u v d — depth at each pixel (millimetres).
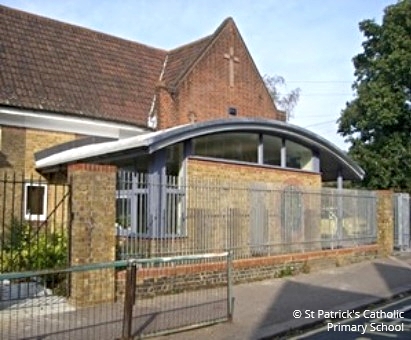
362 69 30875
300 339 8422
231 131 15688
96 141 17578
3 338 7801
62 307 9992
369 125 29406
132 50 25125
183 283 12039
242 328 8859
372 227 19391
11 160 17719
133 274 7688
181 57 25500
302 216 15977
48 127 18828
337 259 17016
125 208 11320
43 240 13062
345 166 20219
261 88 27422
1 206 16984
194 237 12617
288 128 17109
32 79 19484
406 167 28672
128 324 7625
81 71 21672
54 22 22734
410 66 27641
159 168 13703
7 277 6645
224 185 13500
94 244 10336
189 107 23484
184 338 8180
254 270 13867
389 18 29000
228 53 25719
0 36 20094
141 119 21797
